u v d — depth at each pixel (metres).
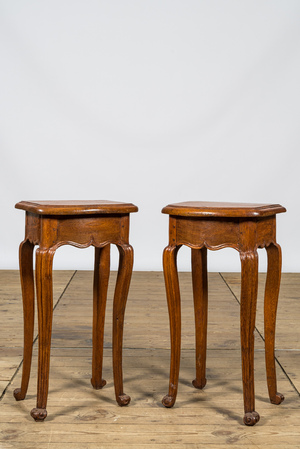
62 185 5.79
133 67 5.68
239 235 2.12
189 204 2.30
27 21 5.59
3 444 1.98
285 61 5.59
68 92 5.68
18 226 5.81
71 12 5.60
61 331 3.49
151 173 5.80
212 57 5.64
